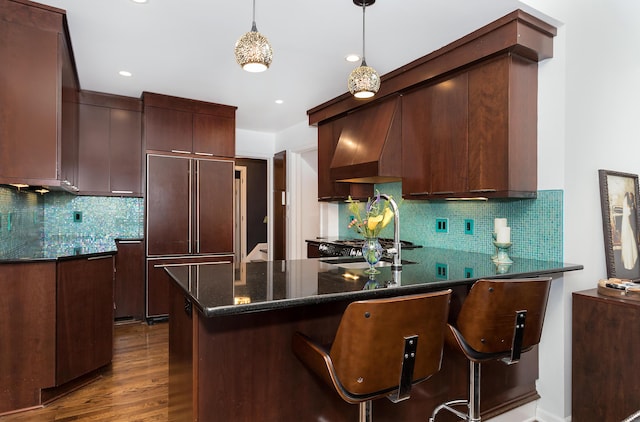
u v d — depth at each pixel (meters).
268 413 1.61
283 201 5.55
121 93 4.04
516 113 2.40
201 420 1.47
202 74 3.42
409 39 2.65
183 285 1.62
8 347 2.30
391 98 3.35
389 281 1.74
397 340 1.31
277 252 5.73
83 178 3.98
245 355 1.56
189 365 1.56
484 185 2.51
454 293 2.06
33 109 2.42
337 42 2.71
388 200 2.20
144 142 4.09
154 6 2.27
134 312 4.14
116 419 2.24
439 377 2.04
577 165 2.40
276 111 4.63
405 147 3.20
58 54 2.45
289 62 3.10
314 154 5.53
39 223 3.81
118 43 2.76
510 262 2.35
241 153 5.60
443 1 2.17
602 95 2.57
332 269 2.10
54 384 2.41
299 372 1.68
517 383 2.33
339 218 4.94
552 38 2.41
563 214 2.37
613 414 2.03
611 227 2.51
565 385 2.30
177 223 4.22
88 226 4.19
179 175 4.22
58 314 2.45
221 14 2.34
